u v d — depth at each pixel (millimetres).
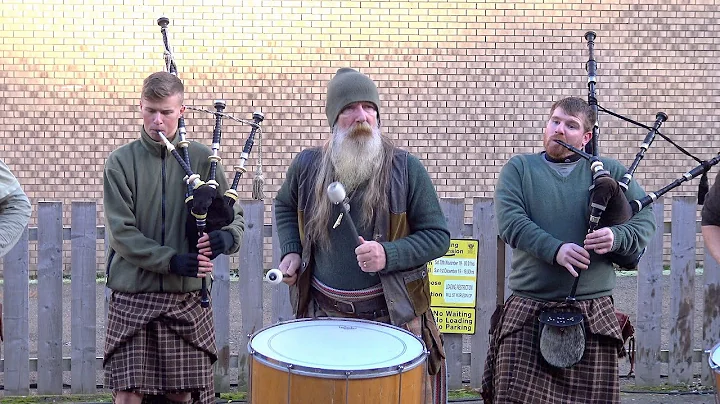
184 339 2994
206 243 2898
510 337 3035
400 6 7012
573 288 2873
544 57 7117
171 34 6906
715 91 7234
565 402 2953
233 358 4352
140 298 2979
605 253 2895
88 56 6891
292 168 2967
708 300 4336
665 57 7184
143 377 2941
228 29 6941
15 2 6805
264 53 6977
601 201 2797
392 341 2523
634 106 7207
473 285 4254
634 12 7129
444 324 4281
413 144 7121
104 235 4160
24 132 6902
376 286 2781
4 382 4156
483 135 7145
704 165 3045
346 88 2752
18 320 4137
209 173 3041
